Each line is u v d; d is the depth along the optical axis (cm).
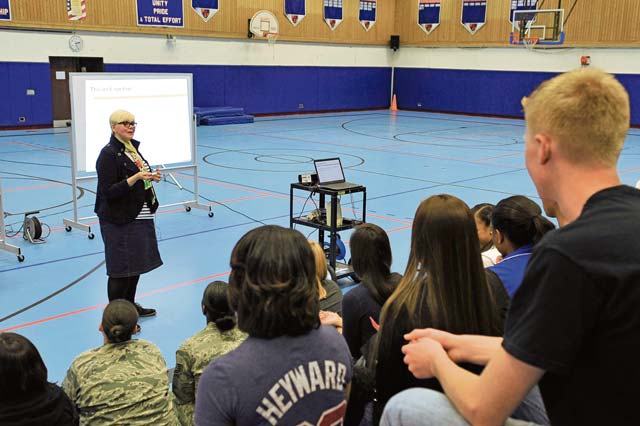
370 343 242
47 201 1016
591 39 2277
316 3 2534
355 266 342
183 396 317
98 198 539
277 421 160
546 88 141
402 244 802
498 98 2542
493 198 1086
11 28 1847
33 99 1930
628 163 1445
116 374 287
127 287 554
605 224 125
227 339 317
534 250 133
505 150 1666
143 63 2111
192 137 938
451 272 189
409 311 190
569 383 129
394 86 2881
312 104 2627
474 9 2545
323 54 2611
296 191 1122
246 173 1289
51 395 241
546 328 123
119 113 535
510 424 152
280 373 161
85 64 2027
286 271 160
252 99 2431
